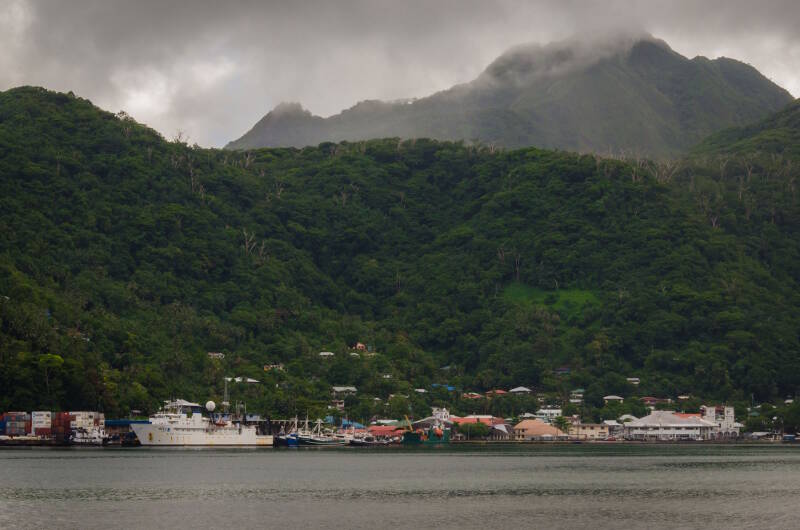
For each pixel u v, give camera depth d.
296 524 146.75
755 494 186.75
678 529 144.62
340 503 170.25
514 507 167.25
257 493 183.38
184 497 175.50
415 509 163.88
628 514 159.25
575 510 163.88
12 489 184.25
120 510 158.50
